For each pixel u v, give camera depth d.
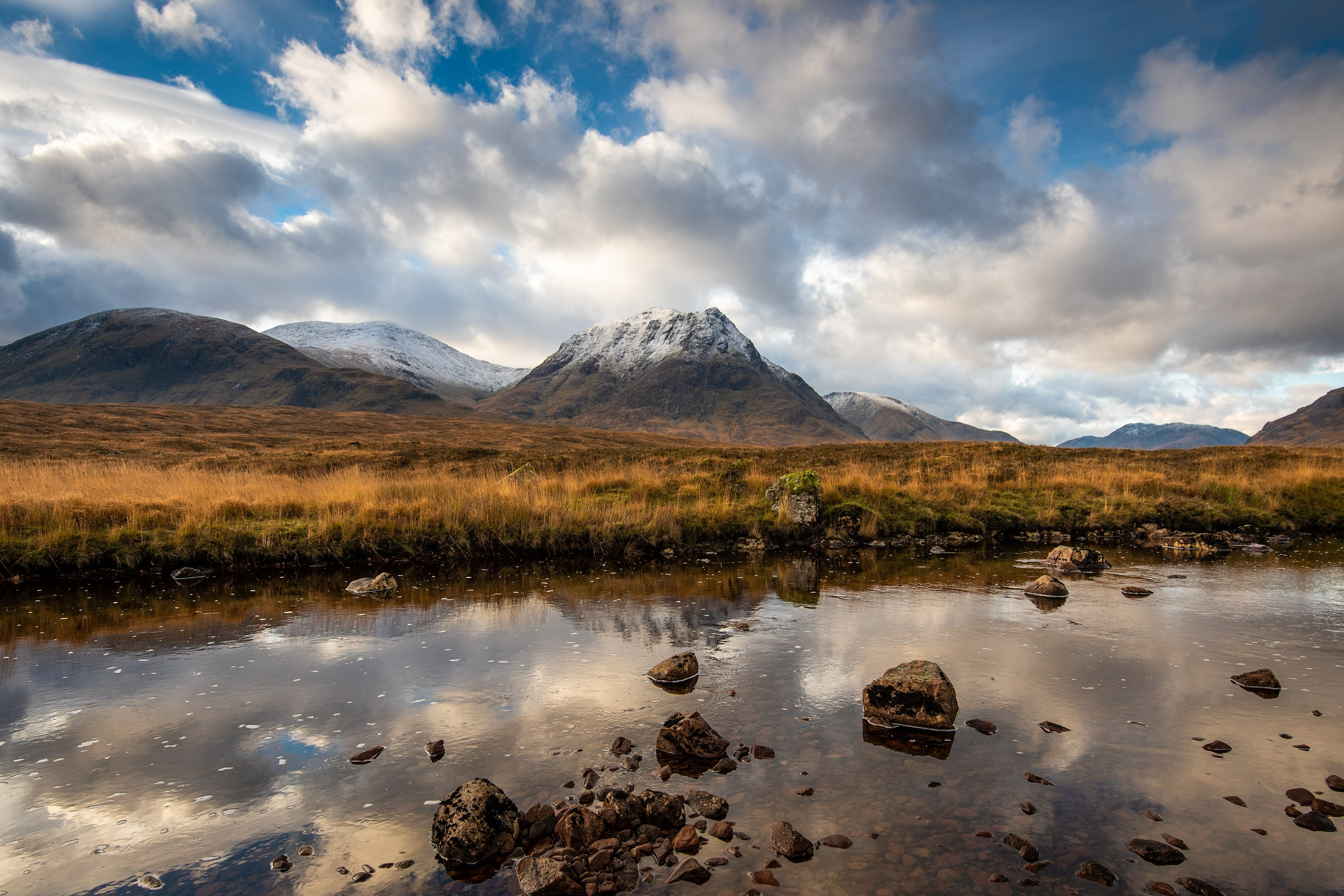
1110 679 7.11
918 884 3.76
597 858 3.94
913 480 22.02
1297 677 7.15
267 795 4.96
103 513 14.70
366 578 12.52
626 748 5.53
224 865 4.11
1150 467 26.95
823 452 36.09
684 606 10.59
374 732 6.02
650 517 16.80
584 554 15.34
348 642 8.77
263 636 9.07
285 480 19.83
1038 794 4.78
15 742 5.88
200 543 13.93
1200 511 18.91
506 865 4.10
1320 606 10.30
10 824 4.61
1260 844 4.14
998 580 12.52
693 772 5.12
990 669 7.45
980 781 4.97
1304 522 18.89
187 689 7.12
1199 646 8.26
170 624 9.70
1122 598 10.90
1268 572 13.14
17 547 13.05
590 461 30.22
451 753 5.55
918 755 5.40
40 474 19.47
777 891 3.70
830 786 4.89
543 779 5.07
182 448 54.78
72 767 5.42
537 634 9.04
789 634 8.91
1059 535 17.91
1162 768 5.16
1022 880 3.77
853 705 6.46
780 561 14.60
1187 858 3.99
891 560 14.66
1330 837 4.21
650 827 4.31
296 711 6.52
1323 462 26.02
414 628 9.43
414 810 4.74
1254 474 24.12
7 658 8.17
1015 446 33.97
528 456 32.84
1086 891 3.67
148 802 4.88
